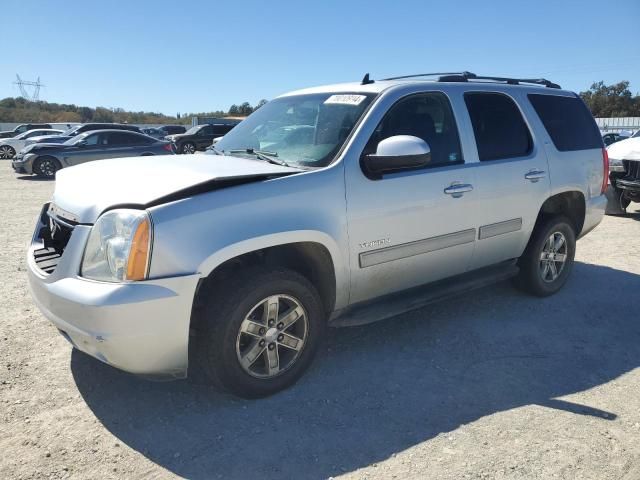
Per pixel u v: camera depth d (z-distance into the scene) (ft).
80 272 9.52
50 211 11.50
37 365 11.98
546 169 15.62
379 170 11.39
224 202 9.80
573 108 17.33
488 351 13.19
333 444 9.37
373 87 13.00
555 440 9.52
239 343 10.23
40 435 9.50
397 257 12.32
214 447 9.26
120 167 11.62
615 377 11.96
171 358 9.60
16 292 16.78
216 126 99.71
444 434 9.68
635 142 30.76
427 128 13.11
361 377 11.78
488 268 15.16
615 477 8.57
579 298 16.99
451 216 13.20
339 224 11.18
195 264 9.37
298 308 10.92
